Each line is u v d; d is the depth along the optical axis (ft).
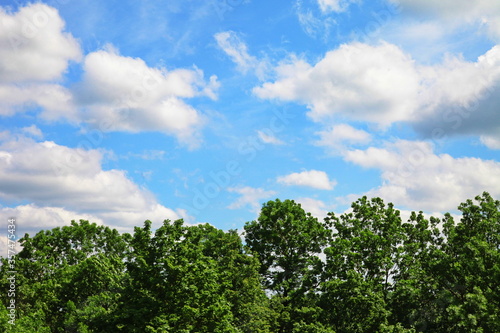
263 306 164.25
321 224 190.49
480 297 117.80
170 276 127.65
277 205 196.65
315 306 164.45
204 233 171.94
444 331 138.82
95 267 143.33
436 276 136.77
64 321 131.34
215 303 130.00
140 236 133.18
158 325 119.03
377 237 157.99
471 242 131.85
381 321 143.95
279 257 186.80
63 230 181.16
